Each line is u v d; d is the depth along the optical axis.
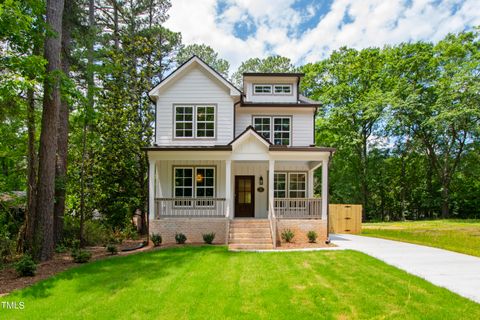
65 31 12.30
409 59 25.92
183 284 6.65
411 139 28.08
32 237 10.02
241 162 15.95
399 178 30.86
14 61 8.34
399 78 26.42
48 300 5.84
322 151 13.02
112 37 18.91
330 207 17.03
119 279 7.10
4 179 14.70
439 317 4.85
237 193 15.95
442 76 24.92
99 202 16.30
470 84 22.78
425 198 29.59
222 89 14.98
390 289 6.17
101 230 15.28
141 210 17.94
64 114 13.27
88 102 12.41
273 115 16.25
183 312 5.20
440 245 11.59
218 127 14.82
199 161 14.98
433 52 26.16
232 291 6.17
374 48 28.42
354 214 16.97
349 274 7.28
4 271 8.43
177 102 14.92
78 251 9.92
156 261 8.93
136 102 17.44
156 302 5.64
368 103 25.89
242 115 16.19
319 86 30.27
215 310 5.26
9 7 7.88
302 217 13.24
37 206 9.91
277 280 6.87
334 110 27.53
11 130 13.00
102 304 5.59
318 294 5.95
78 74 14.42
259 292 6.11
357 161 29.61
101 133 16.52
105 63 13.99
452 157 27.78
